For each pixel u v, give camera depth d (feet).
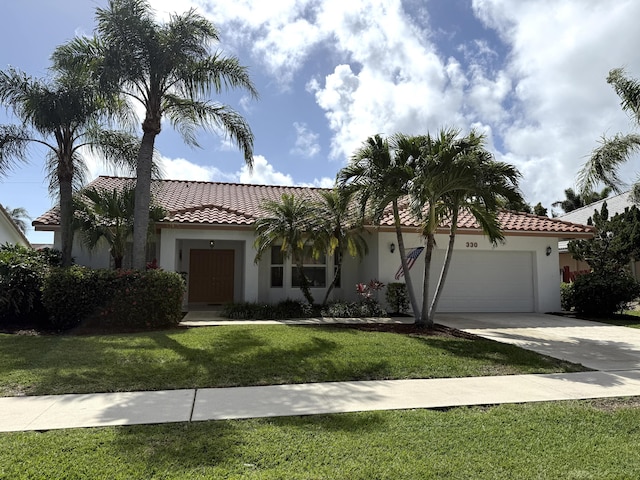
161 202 54.34
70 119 40.81
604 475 12.03
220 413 16.69
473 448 13.73
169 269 47.55
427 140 36.68
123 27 35.94
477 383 21.74
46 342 29.35
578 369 24.94
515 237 54.03
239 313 44.68
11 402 17.71
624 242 57.06
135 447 13.34
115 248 42.34
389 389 20.42
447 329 38.63
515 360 26.66
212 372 22.44
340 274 55.31
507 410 17.53
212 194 63.36
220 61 39.58
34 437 14.03
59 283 35.37
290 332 34.42
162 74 37.73
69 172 43.47
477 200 39.45
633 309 56.95
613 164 45.55
